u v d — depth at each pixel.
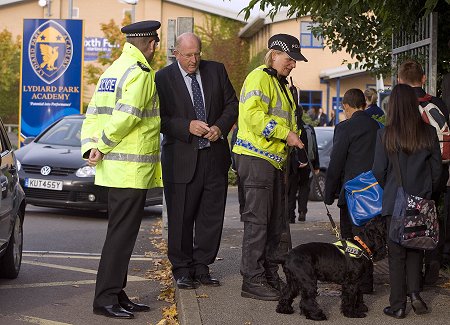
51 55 23.61
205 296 7.73
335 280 6.91
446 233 9.01
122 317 7.52
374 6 9.77
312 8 9.16
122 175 7.29
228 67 48.81
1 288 8.84
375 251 6.96
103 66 48.34
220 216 8.34
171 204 8.23
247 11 9.09
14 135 44.16
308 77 44.72
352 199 7.68
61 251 11.34
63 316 7.68
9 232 8.79
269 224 7.82
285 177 7.75
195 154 8.16
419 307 7.03
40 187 14.48
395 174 6.90
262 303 7.48
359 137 8.26
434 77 9.47
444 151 8.08
